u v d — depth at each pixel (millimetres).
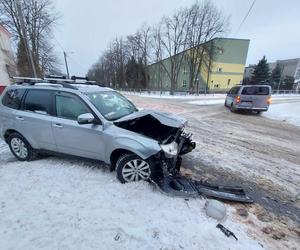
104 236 2230
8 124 4188
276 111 13992
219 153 5258
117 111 3986
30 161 4223
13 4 21453
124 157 3244
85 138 3508
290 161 4973
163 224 2455
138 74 58156
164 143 3168
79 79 4797
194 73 40094
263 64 50250
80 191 3094
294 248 2275
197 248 2139
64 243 2133
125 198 2928
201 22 36031
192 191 3115
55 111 3770
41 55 27719
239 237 2348
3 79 18922
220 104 17969
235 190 3342
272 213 2889
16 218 2512
